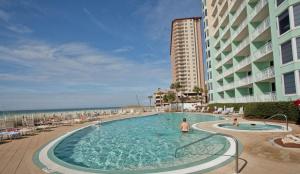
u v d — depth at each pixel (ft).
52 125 82.74
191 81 444.55
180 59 451.94
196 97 344.90
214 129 57.31
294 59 59.88
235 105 114.42
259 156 28.19
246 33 114.21
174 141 51.96
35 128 66.44
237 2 117.29
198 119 108.37
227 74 140.15
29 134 58.90
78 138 59.88
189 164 26.45
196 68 447.42
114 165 33.65
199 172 23.57
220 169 24.20
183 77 447.01
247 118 82.69
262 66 95.35
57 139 49.24
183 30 455.22
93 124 86.84
